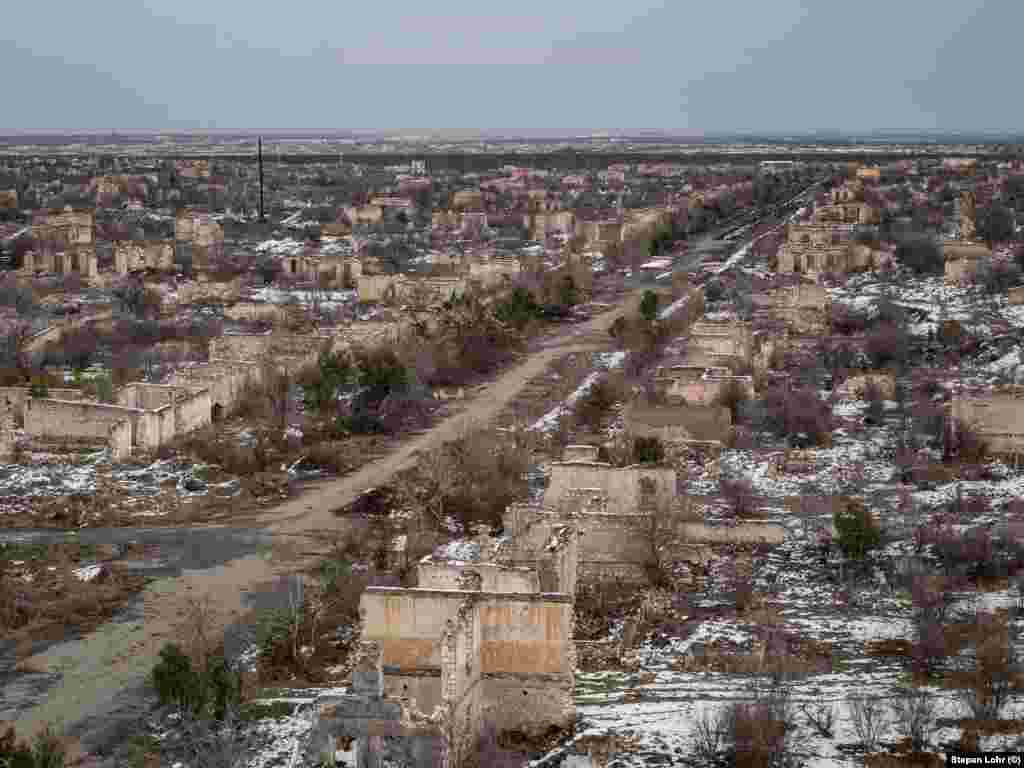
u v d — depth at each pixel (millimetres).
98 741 54844
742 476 91125
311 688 59688
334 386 112625
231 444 101062
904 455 95062
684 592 71688
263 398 112375
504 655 52375
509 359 136625
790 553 77062
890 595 70125
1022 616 65312
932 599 66188
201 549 80500
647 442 92688
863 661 61125
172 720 56594
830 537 77500
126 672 62094
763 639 64062
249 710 56562
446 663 48250
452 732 47531
